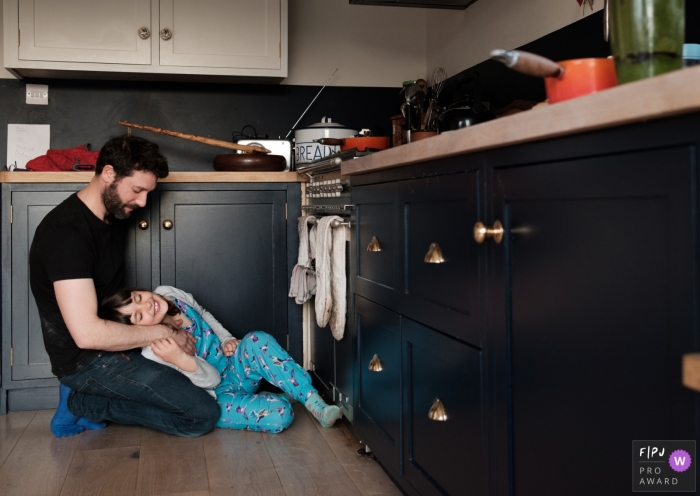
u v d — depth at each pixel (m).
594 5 2.12
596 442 0.93
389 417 1.81
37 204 2.77
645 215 0.82
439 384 1.47
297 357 3.05
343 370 2.33
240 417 2.44
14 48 2.90
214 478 2.02
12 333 2.76
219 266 2.96
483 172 1.22
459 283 1.34
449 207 1.38
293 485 1.96
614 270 0.88
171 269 2.91
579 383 0.96
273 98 3.42
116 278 2.50
